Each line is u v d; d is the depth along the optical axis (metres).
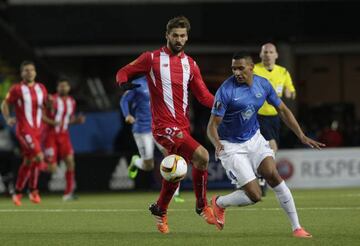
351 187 57.00
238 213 35.41
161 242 25.50
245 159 27.08
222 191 56.59
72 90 75.00
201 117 68.38
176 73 27.67
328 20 71.62
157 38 72.62
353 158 57.75
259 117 40.97
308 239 25.75
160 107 27.83
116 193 57.84
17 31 73.12
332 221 31.58
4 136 64.12
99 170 59.78
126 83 27.62
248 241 25.47
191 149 27.53
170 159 27.02
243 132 27.19
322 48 75.75
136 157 45.56
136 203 43.78
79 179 59.81
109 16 72.31
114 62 76.50
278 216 33.94
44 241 26.28
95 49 75.25
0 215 36.75
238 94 26.73
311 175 57.84
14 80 70.81
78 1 72.25
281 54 73.75
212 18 71.56
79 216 35.72
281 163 58.12
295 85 76.31
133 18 72.19
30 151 46.06
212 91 75.94
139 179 59.44
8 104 46.56
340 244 24.45
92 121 66.69
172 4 71.62
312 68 76.56
